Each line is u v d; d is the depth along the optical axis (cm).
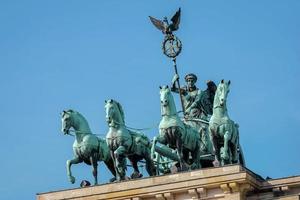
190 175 12625
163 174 13038
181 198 12675
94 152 13362
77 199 12938
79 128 13412
